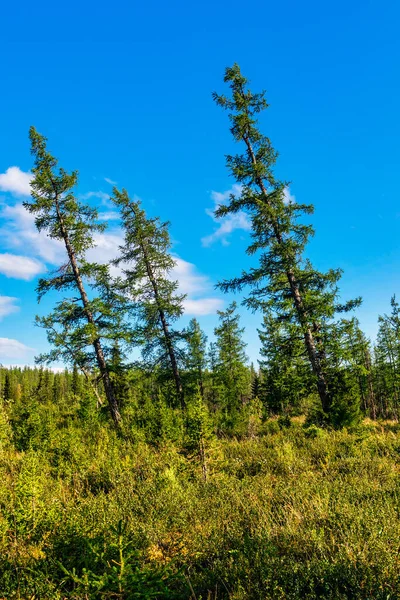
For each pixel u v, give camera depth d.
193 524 5.02
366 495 5.56
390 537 3.83
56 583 3.48
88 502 5.68
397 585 3.08
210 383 36.16
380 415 43.38
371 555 3.52
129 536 4.33
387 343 37.88
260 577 3.34
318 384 14.80
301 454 9.45
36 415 12.88
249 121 15.28
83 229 17.52
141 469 8.24
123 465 8.50
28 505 4.94
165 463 8.57
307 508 5.11
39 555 4.09
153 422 13.41
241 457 9.59
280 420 15.78
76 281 17.98
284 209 14.87
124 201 20.59
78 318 17.48
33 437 11.92
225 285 15.09
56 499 5.93
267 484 6.78
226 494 6.13
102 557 3.51
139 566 3.64
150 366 20.02
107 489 7.25
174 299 20.52
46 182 17.11
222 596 3.30
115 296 18.61
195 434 8.14
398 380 37.94
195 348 30.61
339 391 14.65
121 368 18.06
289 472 7.73
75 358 17.03
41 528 4.70
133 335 18.23
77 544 4.09
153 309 19.69
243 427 16.14
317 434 11.52
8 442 12.38
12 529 4.66
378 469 7.32
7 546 4.34
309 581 3.26
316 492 5.87
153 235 20.75
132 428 13.46
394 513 4.57
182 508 5.50
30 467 6.82
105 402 21.11
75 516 4.92
